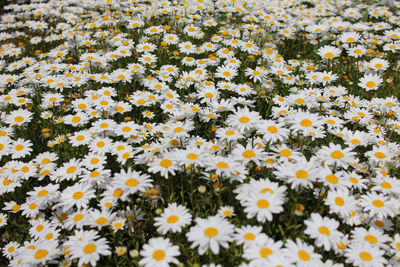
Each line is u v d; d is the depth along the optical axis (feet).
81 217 2.06
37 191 2.26
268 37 4.06
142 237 2.01
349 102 2.95
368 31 4.49
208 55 3.65
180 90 3.18
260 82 3.24
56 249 1.96
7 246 2.16
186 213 1.87
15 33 4.83
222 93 3.12
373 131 2.64
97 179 2.25
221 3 4.73
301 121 2.34
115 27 4.47
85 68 3.40
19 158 2.72
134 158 2.44
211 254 1.85
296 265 1.70
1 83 3.22
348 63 3.77
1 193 2.33
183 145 2.42
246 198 1.85
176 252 1.69
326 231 1.80
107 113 2.79
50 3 5.26
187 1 4.73
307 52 4.26
